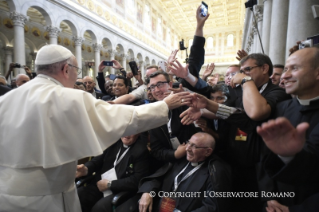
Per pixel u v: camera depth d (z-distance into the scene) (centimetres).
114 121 122
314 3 216
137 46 1691
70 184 132
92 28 1180
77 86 329
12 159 111
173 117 186
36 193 114
